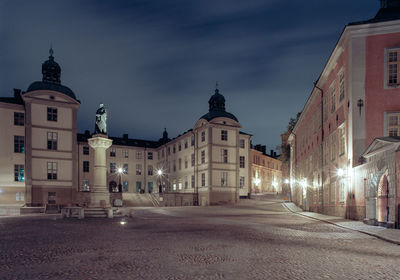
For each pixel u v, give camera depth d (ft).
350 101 68.03
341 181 74.79
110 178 217.56
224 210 115.96
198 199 175.42
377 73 67.10
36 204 133.59
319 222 66.08
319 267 24.77
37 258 28.60
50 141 139.33
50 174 137.90
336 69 80.12
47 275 22.59
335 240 39.37
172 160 212.64
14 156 135.74
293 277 21.91
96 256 29.19
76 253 30.78
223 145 172.96
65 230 52.44
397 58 66.54
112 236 43.70
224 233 46.70
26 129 135.03
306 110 121.49
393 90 66.23
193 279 21.33
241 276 22.09
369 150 58.65
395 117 65.77
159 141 250.37
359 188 64.64
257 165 237.04
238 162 175.83
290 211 111.75
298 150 147.13
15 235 46.01
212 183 167.02
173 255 29.48
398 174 49.49
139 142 243.60
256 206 139.85
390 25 66.90
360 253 30.60
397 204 49.70
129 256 29.07
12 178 134.41
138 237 42.39
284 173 194.49
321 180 94.79
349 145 68.59
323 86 94.99
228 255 29.40
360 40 68.18
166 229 52.70
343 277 22.04
